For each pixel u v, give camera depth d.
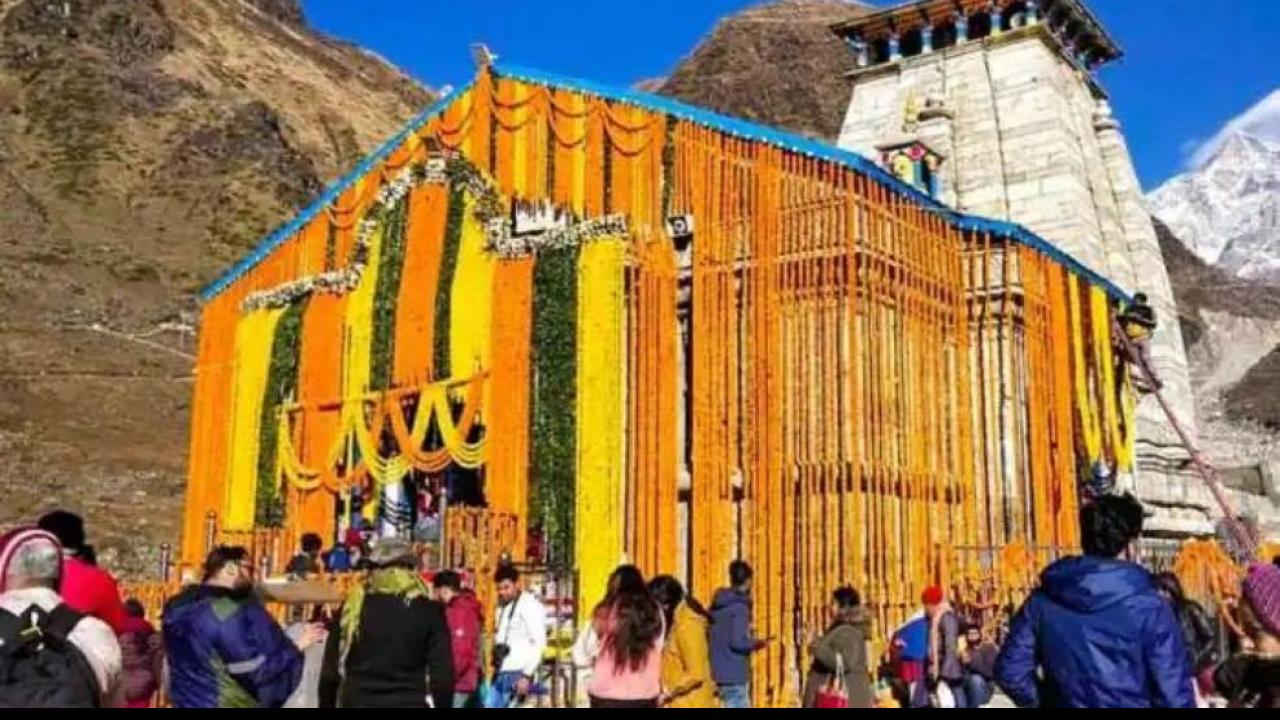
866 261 19.83
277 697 7.97
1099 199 31.53
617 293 21.77
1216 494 25.72
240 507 28.14
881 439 19.52
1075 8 32.34
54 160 111.25
